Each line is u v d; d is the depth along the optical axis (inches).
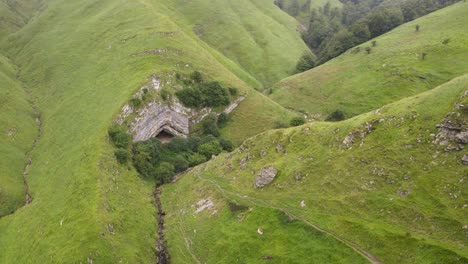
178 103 4308.6
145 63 4564.5
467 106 1930.4
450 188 1801.2
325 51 7283.5
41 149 4023.1
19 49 6904.5
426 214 1784.0
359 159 2244.1
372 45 6141.7
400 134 2170.3
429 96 2226.9
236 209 2500.0
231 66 6333.7
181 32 5610.2
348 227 1945.1
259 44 7741.1
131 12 6215.6
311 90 5693.9
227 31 7706.7
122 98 3850.9
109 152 3235.7
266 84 6663.4
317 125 2753.4
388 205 1937.7
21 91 5354.3
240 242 2213.3
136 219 2691.9
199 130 4448.8
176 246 2470.5
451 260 1524.4
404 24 6658.5
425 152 2006.6
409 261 1638.8
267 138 2982.3
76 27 6638.8
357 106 4972.9
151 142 3774.6
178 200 3029.0
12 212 3152.1
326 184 2288.4
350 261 1772.9
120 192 2898.6
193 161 3708.2
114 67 4810.5
